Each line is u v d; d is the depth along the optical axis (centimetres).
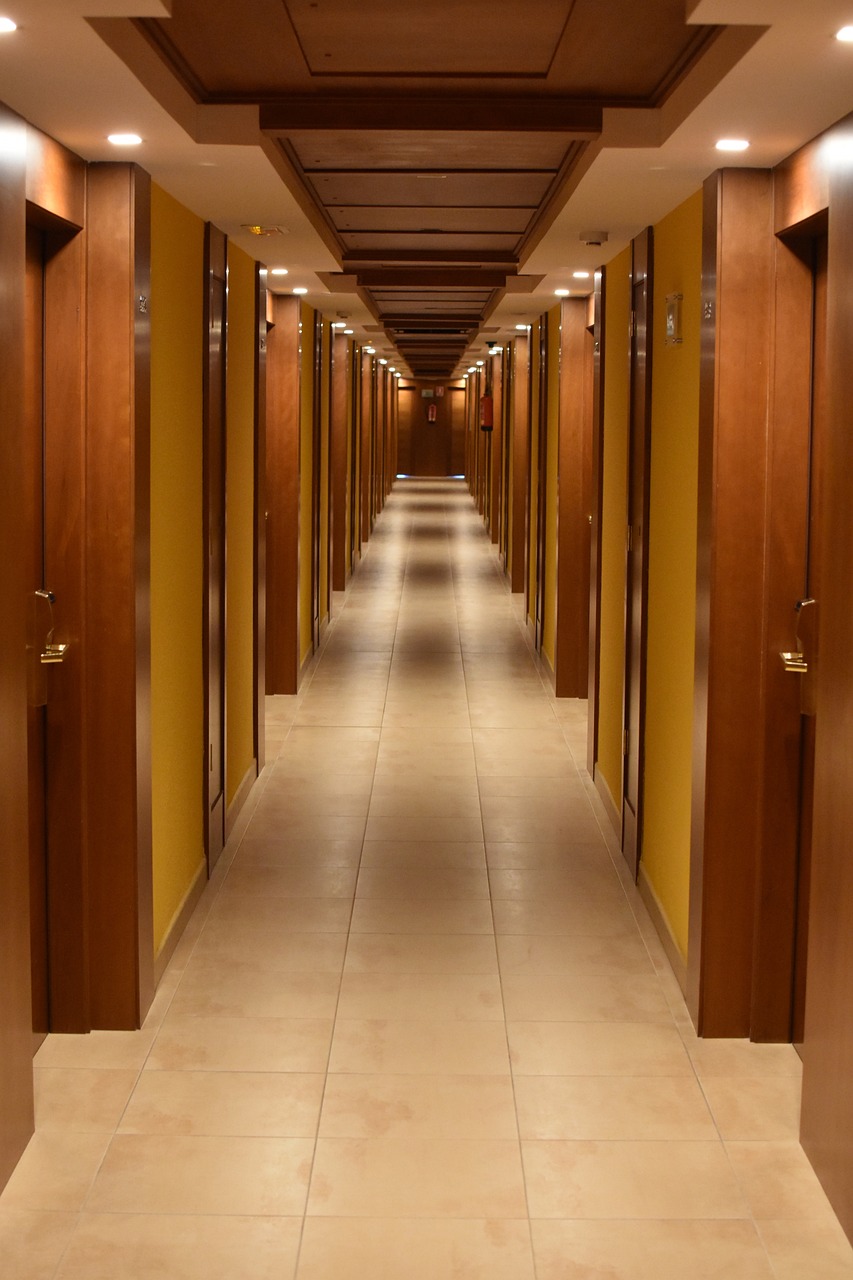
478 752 717
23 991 324
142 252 373
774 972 390
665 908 462
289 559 842
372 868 537
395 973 436
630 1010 412
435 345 1475
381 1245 291
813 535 373
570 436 822
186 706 473
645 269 503
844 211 298
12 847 311
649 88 339
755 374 373
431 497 2500
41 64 269
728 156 355
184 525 461
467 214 542
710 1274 284
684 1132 341
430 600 1255
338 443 1285
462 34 298
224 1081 363
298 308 820
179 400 447
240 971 436
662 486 477
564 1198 311
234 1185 314
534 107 349
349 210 535
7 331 294
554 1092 360
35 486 366
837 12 232
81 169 358
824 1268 287
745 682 382
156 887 424
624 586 565
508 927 478
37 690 369
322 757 703
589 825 597
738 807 387
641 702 509
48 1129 337
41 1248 290
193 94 334
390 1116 346
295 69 325
